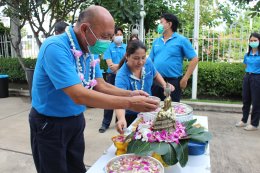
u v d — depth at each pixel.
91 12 1.62
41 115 1.84
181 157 1.59
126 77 2.54
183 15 8.35
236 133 4.36
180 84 3.78
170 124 1.74
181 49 3.68
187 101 5.85
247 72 4.51
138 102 1.60
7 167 3.27
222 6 8.32
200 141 1.76
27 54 7.82
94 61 1.94
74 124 1.94
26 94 6.94
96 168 1.65
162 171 1.45
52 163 1.92
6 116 5.24
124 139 1.82
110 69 4.48
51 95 1.77
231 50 6.08
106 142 3.97
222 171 3.19
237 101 5.96
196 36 5.85
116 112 2.29
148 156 1.63
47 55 1.61
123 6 5.65
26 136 4.19
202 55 6.30
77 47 1.73
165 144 1.62
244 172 3.17
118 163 1.56
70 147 2.07
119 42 4.57
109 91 2.12
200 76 6.05
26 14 5.80
